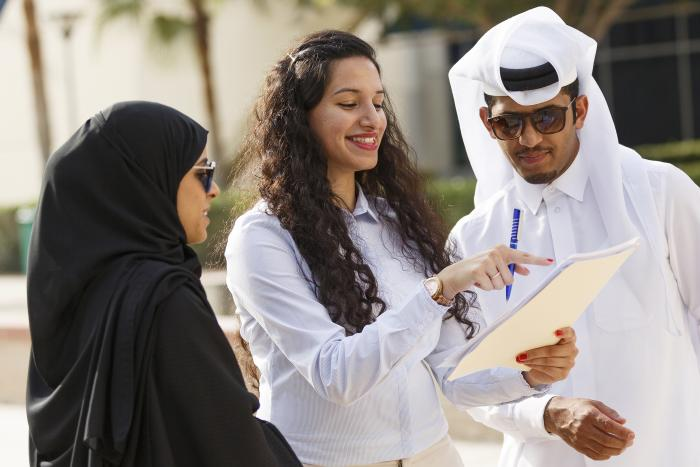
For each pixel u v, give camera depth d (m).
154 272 2.24
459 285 2.48
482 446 5.74
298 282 2.63
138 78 21.25
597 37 15.26
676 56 20.83
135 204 2.29
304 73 2.75
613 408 2.99
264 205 2.72
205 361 2.24
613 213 2.98
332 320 2.66
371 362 2.47
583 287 2.46
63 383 2.27
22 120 21.52
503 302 3.11
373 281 2.70
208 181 2.41
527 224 3.14
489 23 14.76
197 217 2.40
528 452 3.09
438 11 14.99
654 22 20.94
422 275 2.90
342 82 2.73
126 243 2.28
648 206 2.99
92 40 20.44
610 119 2.99
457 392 2.92
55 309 2.27
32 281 2.30
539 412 2.89
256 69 21.27
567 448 3.03
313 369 2.53
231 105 21.53
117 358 2.18
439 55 22.22
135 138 2.29
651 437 2.98
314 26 20.17
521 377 2.82
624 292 2.99
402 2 15.46
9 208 15.88
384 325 2.49
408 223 2.92
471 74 3.03
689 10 20.25
